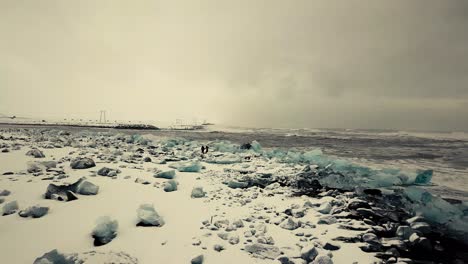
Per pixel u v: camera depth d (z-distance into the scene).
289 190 8.33
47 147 15.05
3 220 4.65
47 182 7.16
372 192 8.05
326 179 8.91
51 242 3.98
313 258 3.90
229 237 4.40
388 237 5.03
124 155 13.18
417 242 4.55
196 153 16.31
